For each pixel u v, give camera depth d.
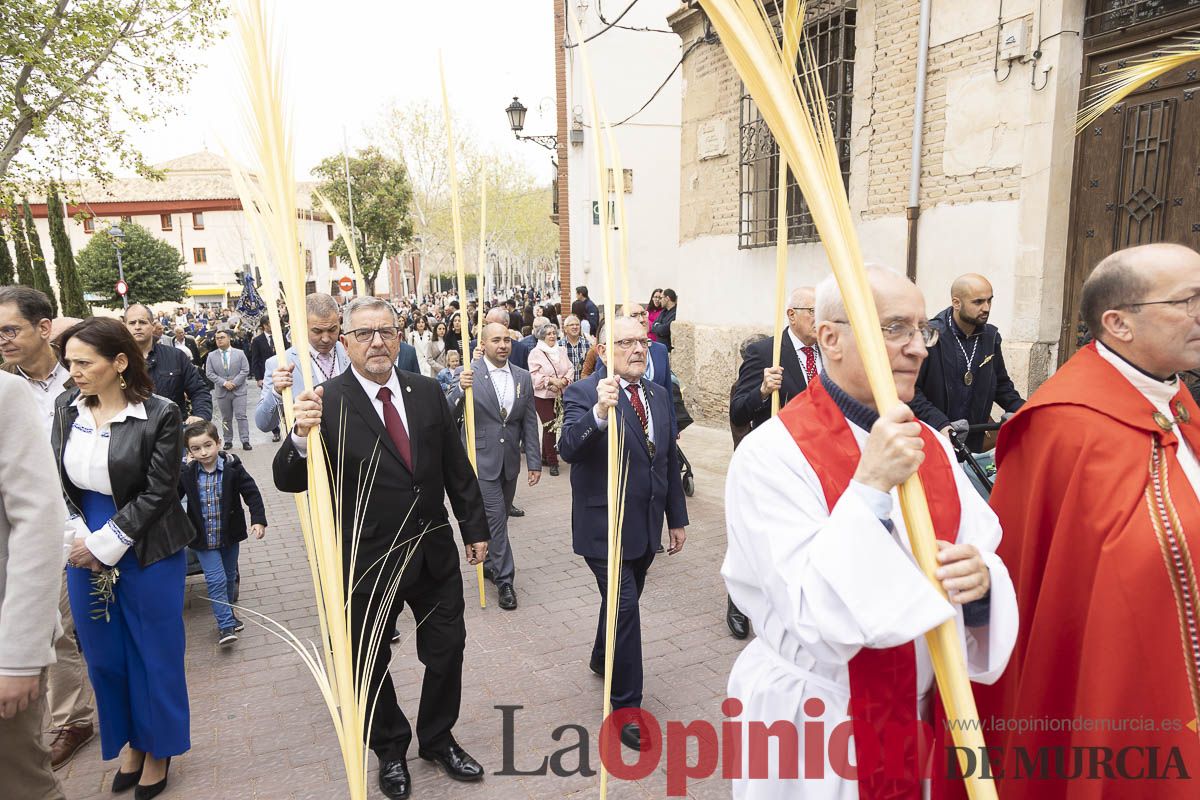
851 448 1.50
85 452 2.85
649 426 3.45
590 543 3.43
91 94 11.88
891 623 1.21
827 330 1.56
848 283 1.21
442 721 3.01
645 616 4.49
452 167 4.29
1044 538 1.91
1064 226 5.27
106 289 44.28
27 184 13.20
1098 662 1.73
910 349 1.46
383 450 2.80
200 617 4.84
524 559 5.71
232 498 4.55
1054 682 1.85
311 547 1.96
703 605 4.63
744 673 1.67
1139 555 1.70
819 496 1.48
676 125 14.48
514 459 5.05
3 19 10.90
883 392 1.21
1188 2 4.43
